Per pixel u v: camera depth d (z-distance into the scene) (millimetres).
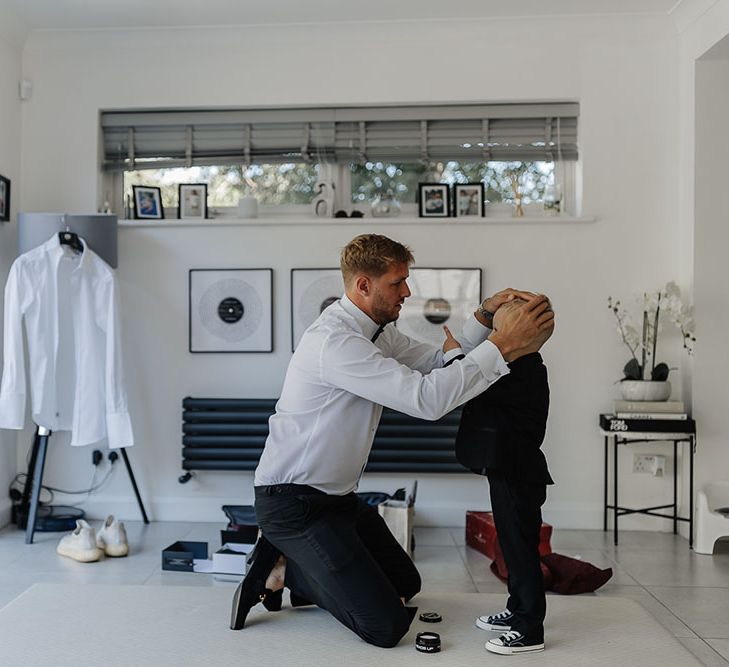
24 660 2543
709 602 3316
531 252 4621
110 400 4273
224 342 4695
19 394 4145
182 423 4711
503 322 2566
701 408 4367
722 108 4363
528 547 2623
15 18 4465
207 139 4840
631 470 4582
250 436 4586
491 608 3053
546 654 2602
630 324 4562
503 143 4754
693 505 4289
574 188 4793
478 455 2613
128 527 4523
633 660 2559
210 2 4309
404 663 2520
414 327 4617
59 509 4625
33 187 4762
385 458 4547
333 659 2545
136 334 4734
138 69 4754
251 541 3760
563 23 4555
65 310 4355
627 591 3459
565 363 4598
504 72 4648
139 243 4734
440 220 4598
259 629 2803
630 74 4602
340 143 4797
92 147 4770
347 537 2641
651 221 4590
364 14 4480
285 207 4922
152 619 2895
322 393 2660
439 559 3920
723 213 4371
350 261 2705
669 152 4582
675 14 4441
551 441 4598
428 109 4738
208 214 4891
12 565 3766
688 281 4434
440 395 2498
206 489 4719
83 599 3109
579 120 4688
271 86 4723
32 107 4770
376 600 2598
